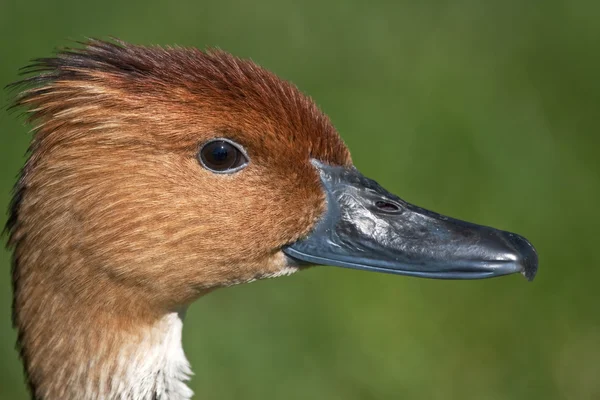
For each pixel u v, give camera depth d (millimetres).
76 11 15500
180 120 7367
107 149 7320
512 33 15938
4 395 11727
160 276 7566
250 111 7555
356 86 14992
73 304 7535
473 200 13445
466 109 14586
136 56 7605
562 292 12711
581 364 12172
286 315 12383
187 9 15812
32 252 7520
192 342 12062
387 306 12461
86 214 7359
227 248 7676
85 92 7312
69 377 7676
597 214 13328
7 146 13586
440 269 7742
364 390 11828
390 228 7926
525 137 14273
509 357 12227
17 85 8164
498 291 12641
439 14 16156
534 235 13133
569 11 16156
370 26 15859
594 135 14367
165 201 7430
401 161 13820
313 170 7938
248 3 15969
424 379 11945
